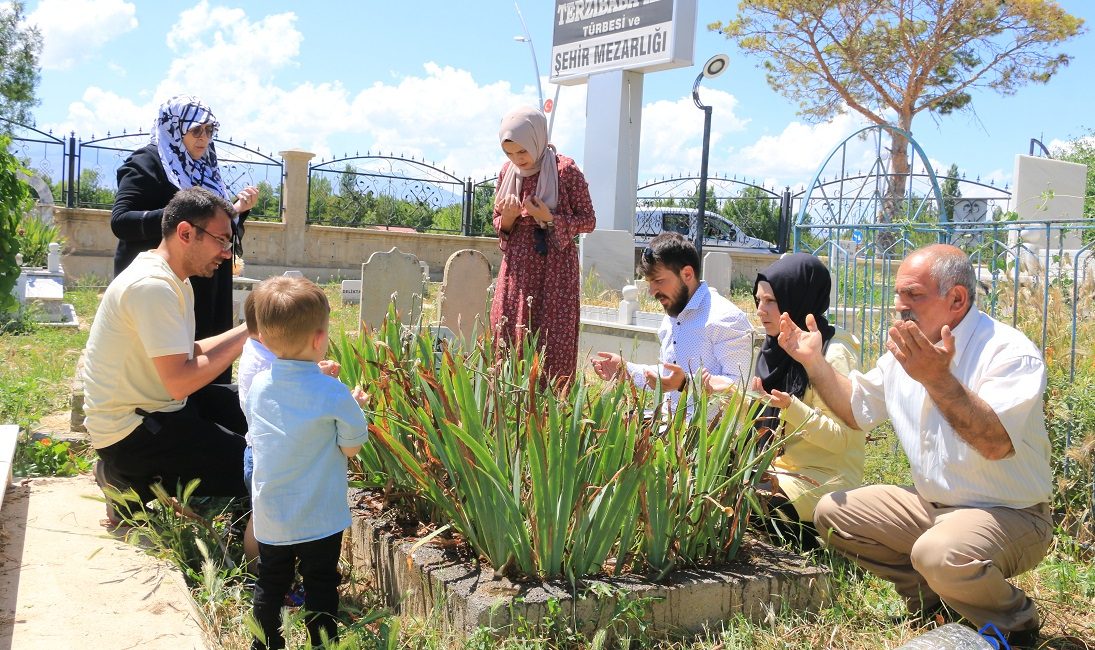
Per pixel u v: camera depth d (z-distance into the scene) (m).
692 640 2.83
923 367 2.63
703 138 10.73
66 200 17.34
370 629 2.88
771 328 3.79
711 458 3.10
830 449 3.58
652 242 4.07
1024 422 2.79
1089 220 4.42
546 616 2.66
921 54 24.33
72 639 2.68
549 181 4.41
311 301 2.72
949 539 2.84
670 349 4.10
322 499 2.74
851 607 3.12
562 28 15.20
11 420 5.29
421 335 3.82
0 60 25.42
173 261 3.47
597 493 2.85
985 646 2.57
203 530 3.48
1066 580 3.37
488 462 2.78
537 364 3.03
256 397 2.79
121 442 3.47
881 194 8.09
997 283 5.52
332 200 20.27
